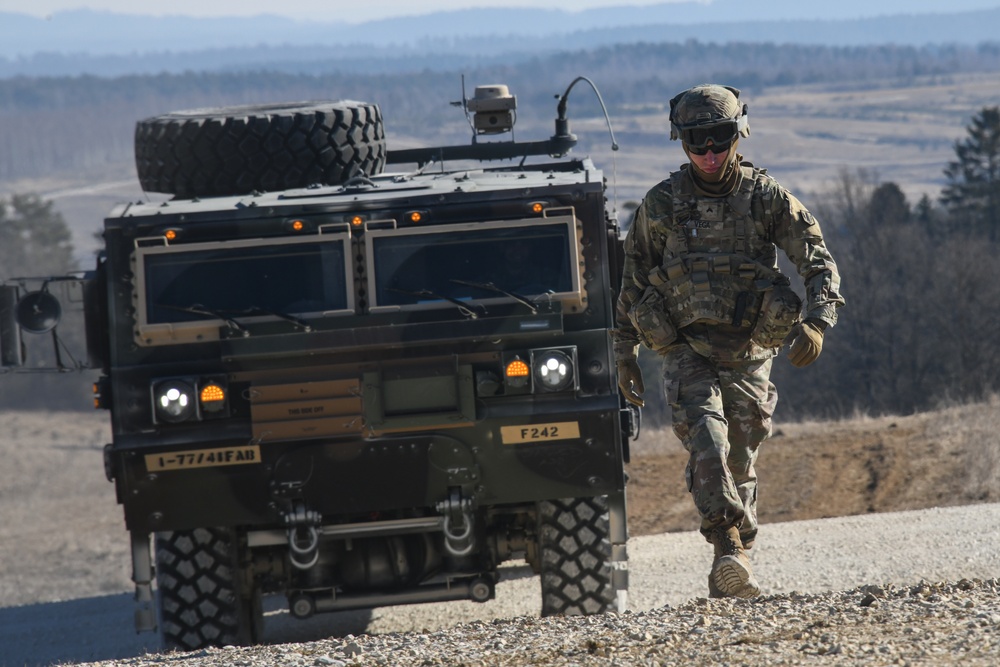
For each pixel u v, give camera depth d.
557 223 28.56
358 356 28.22
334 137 35.81
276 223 28.73
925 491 52.75
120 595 48.59
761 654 15.26
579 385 28.17
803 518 51.69
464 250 28.58
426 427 28.14
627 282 22.08
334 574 29.67
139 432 28.20
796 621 17.41
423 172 36.03
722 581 19.55
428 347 28.22
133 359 28.33
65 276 29.25
